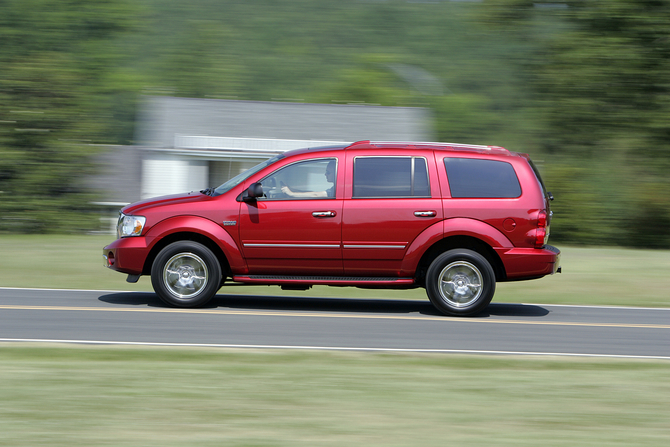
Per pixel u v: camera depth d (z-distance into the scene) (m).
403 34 118.75
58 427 8.84
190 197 18.05
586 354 13.95
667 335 16.25
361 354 13.23
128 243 17.56
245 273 17.66
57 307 17.59
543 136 52.94
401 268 17.42
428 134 58.53
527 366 12.70
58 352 12.80
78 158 46.75
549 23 52.66
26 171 46.12
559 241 50.97
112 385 10.77
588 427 9.30
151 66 73.75
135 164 55.53
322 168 17.61
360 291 22.14
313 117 56.72
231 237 17.42
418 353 13.51
